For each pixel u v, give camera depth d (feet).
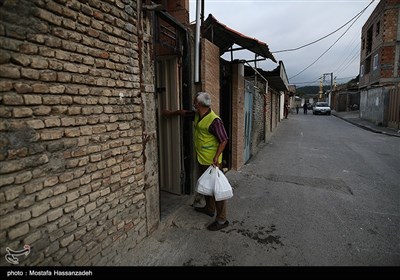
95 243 7.64
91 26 7.11
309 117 86.28
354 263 8.92
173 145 14.35
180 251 9.57
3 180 5.11
